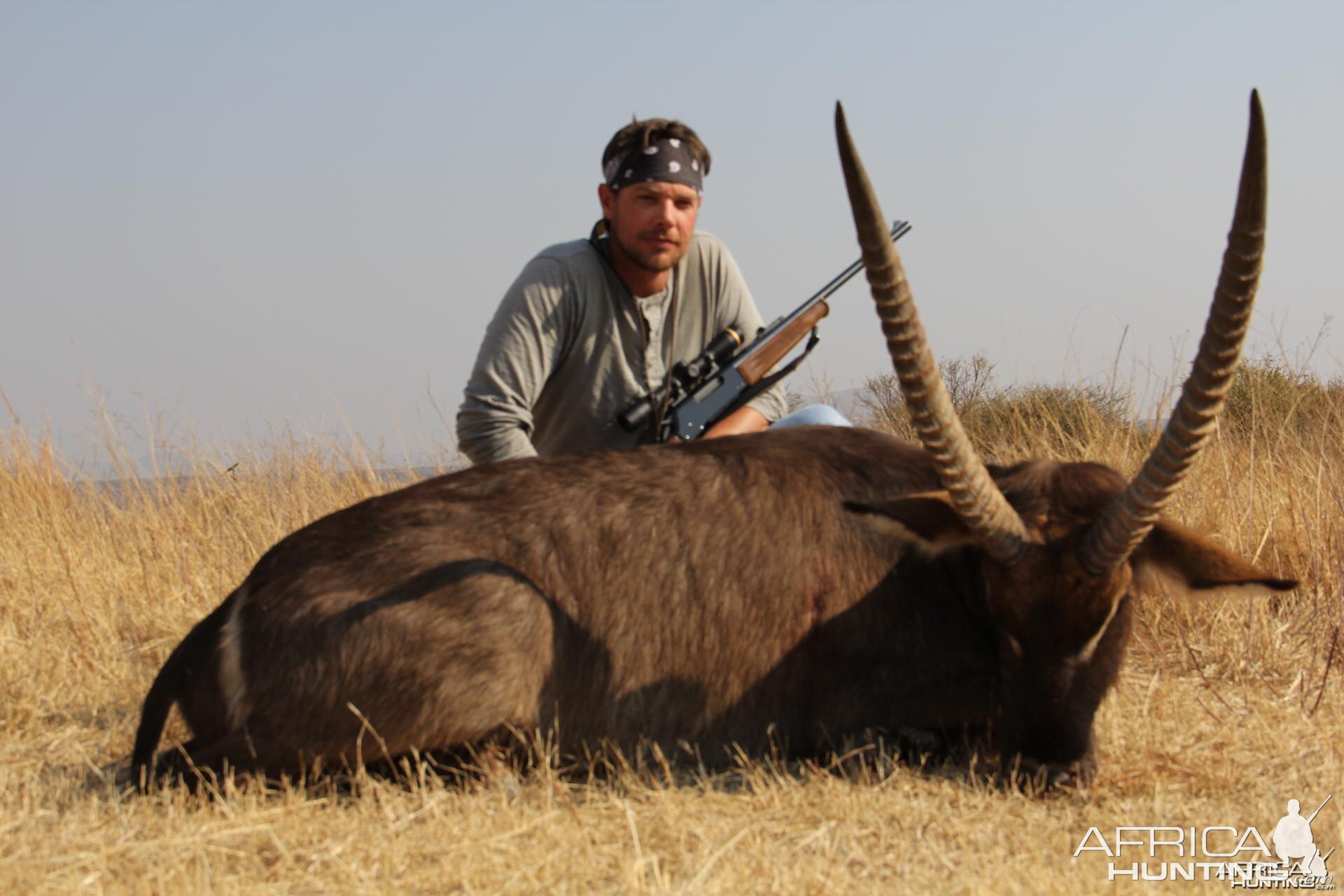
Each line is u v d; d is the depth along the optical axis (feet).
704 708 13.26
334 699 12.28
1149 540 12.40
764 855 10.49
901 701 13.50
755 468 13.82
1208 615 17.40
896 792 12.15
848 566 13.50
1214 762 12.91
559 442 18.22
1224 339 10.73
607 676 13.03
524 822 11.18
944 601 13.43
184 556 21.53
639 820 11.34
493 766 12.60
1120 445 23.21
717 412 17.95
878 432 14.76
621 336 17.70
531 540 13.03
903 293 11.10
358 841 10.80
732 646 13.25
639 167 16.83
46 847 10.71
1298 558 19.49
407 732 12.36
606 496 13.39
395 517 13.11
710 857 10.41
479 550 12.89
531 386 17.17
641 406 17.61
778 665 13.37
